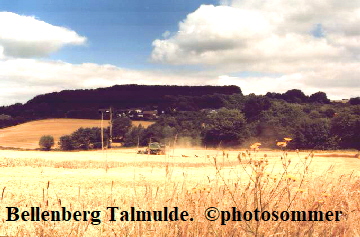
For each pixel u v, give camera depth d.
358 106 112.31
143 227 5.68
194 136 124.88
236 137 119.56
